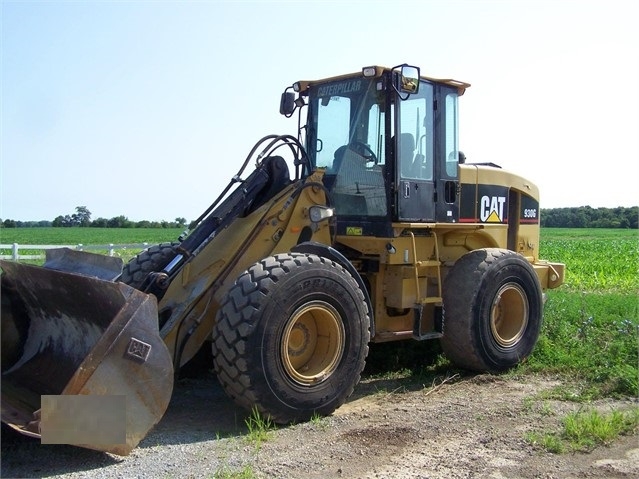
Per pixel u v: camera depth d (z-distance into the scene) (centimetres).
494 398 589
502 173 759
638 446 462
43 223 9331
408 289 645
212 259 563
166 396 434
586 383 632
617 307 964
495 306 685
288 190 594
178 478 395
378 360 714
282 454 439
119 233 6450
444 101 681
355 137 649
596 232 7181
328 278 521
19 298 530
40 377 494
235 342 479
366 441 467
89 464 416
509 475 411
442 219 673
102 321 472
